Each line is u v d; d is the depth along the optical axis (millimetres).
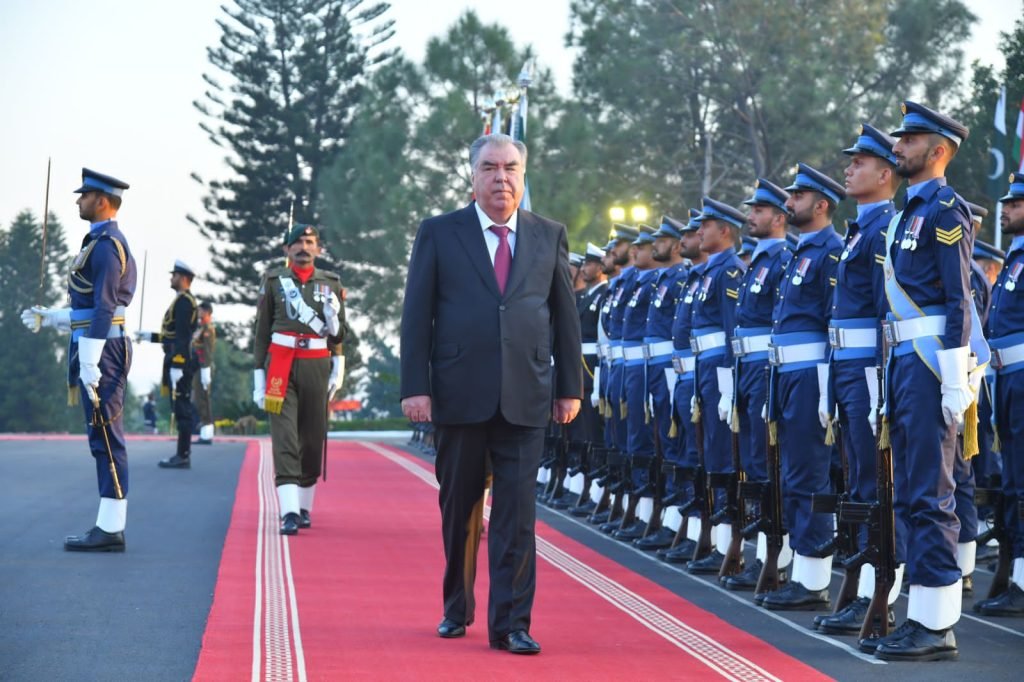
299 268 11219
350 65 51375
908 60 32938
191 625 6926
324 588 8180
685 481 10312
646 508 11445
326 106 51875
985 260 11625
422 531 11125
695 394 9836
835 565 10305
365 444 23344
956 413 6742
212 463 17656
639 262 12023
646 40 34312
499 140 6840
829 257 8273
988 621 8070
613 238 13461
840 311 7727
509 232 6859
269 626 6941
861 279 7645
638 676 6059
